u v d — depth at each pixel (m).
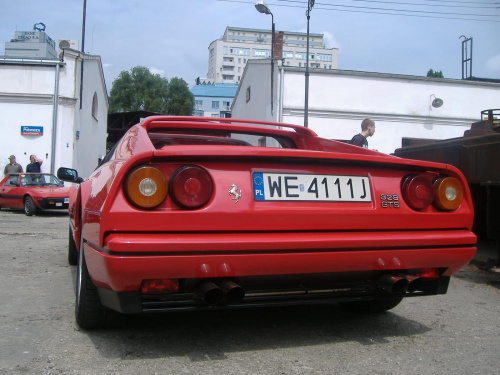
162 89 55.44
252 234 2.64
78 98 20.47
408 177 3.04
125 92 54.50
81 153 21.58
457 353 3.01
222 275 2.56
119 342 3.06
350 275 2.88
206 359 2.81
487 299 4.45
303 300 2.85
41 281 4.73
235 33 165.00
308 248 2.69
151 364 2.71
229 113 31.75
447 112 20.39
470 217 3.15
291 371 2.66
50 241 7.61
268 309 3.91
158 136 3.75
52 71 19.48
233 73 156.88
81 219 3.34
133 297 2.57
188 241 2.50
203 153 2.60
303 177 2.82
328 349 3.02
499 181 5.12
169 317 3.61
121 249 2.42
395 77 19.95
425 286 3.14
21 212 13.92
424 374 2.67
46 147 19.50
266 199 2.71
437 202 3.07
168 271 2.49
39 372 2.58
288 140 4.12
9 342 3.02
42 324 3.39
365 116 19.75
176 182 2.53
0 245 7.07
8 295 4.16
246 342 3.11
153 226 2.49
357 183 2.93
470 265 6.03
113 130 32.22
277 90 19.28
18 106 19.42
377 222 2.90
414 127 20.20
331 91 19.52
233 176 2.68
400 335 3.34
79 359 2.77
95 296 3.09
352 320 3.67
